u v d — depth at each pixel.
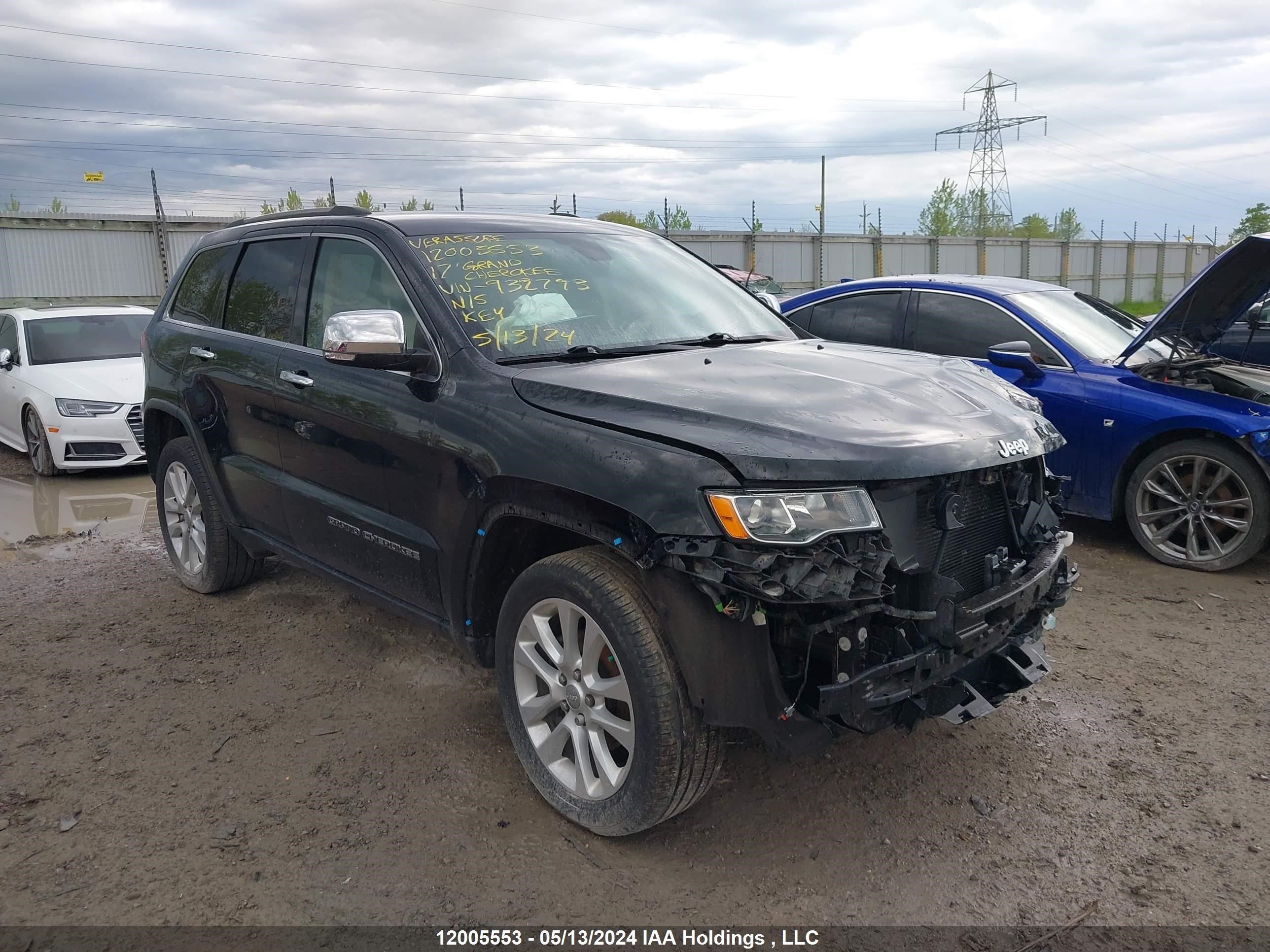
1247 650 4.38
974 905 2.65
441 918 2.59
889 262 39.53
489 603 3.30
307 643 4.52
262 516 4.43
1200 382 5.52
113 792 3.23
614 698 2.78
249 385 4.27
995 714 3.79
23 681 4.12
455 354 3.28
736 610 2.47
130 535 6.55
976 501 2.92
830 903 2.66
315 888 2.72
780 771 3.36
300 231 4.28
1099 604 5.00
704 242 33.19
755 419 2.66
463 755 3.47
